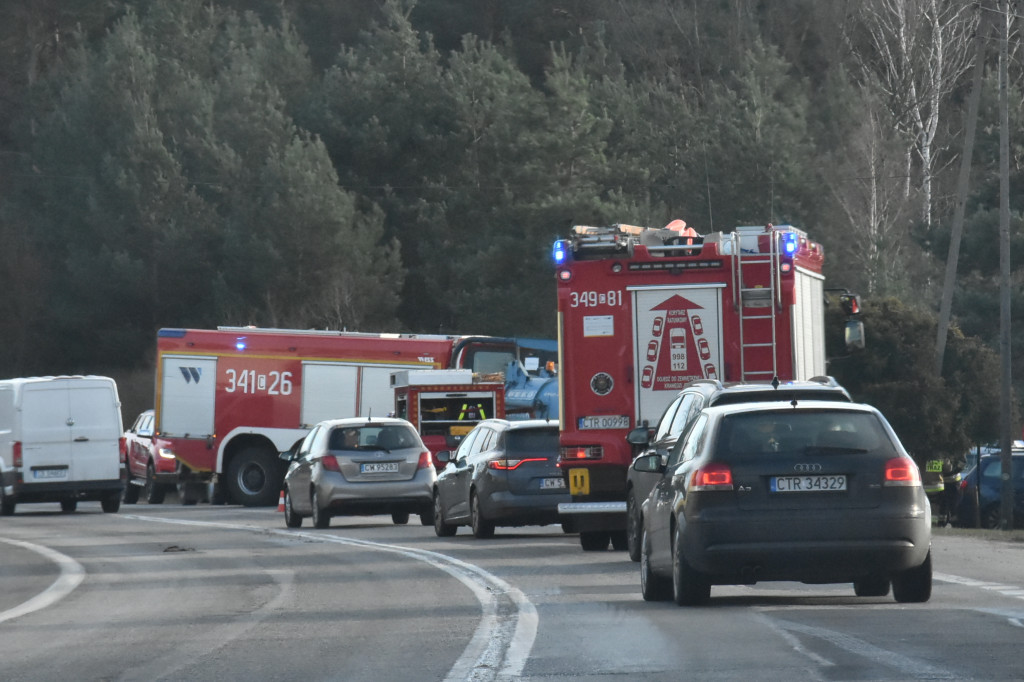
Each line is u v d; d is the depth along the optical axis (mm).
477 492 64250
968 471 97562
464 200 181875
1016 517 93562
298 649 30234
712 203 182125
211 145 184750
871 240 182500
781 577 34156
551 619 34188
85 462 95250
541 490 63500
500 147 181250
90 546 65812
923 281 187750
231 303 174750
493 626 33188
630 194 181500
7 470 94312
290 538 67750
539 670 26141
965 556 50875
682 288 54344
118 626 35969
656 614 34469
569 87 181750
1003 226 96688
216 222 183500
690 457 35688
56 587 47625
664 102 196375
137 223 183625
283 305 175375
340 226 174875
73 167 188750
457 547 59969
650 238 55750
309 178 175500
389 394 103125
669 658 27016
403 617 35719
